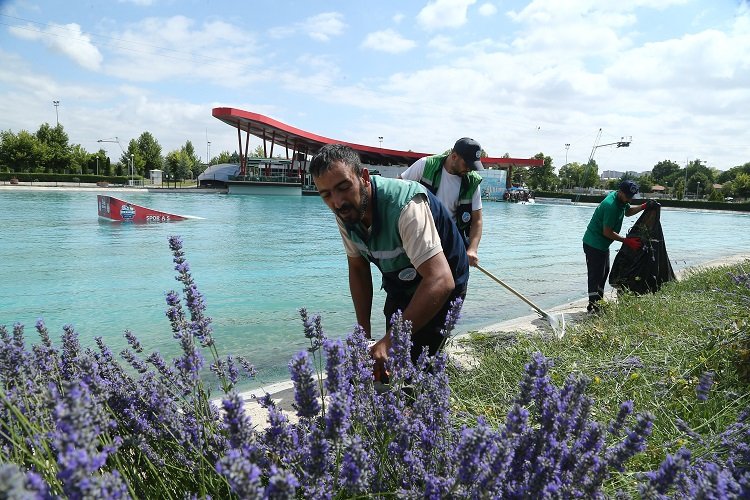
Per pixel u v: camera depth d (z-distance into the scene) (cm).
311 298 692
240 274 866
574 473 137
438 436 171
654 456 208
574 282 918
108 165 8900
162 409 158
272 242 1356
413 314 228
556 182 10850
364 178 230
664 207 6994
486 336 457
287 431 151
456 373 336
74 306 609
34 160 7369
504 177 6312
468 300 751
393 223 237
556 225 2514
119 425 167
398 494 134
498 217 3127
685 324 430
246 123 5128
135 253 1053
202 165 10806
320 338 187
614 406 265
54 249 1095
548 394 157
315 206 3375
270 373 407
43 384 168
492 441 126
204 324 188
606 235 612
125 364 400
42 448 127
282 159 5788
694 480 161
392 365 186
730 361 304
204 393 170
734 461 178
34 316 561
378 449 165
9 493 66
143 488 147
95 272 835
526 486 135
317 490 124
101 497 83
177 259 189
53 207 2411
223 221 2006
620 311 515
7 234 1367
